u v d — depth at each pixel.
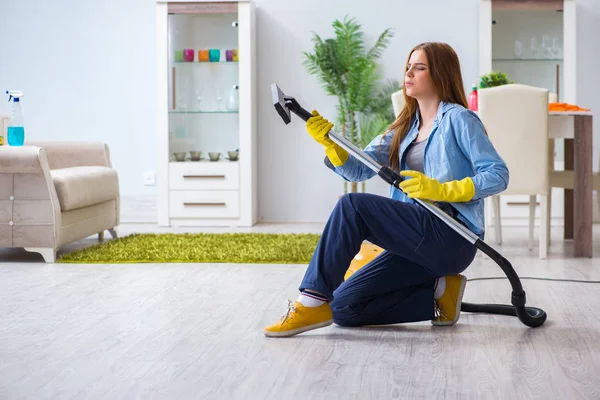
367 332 2.47
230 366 2.07
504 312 2.71
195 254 4.21
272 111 6.27
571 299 3.04
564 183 4.54
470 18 6.11
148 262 4.01
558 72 5.90
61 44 6.42
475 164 2.33
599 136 6.15
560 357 2.16
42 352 2.23
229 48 5.96
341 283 2.46
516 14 5.91
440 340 2.36
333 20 6.19
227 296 3.09
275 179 6.32
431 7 6.14
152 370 2.04
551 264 4.00
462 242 2.37
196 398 1.80
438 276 2.48
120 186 6.43
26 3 6.41
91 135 6.45
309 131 2.38
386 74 6.18
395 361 2.12
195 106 6.00
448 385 1.90
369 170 2.57
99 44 6.40
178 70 6.00
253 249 4.42
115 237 5.14
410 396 1.81
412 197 2.27
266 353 2.21
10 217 4.00
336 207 2.35
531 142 4.18
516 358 2.15
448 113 2.38
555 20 5.89
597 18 6.11
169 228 5.90
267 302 2.97
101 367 2.07
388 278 2.48
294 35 6.21
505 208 5.88
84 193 4.35
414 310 2.51
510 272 2.40
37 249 4.01
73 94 6.44
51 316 2.73
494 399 1.79
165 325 2.58
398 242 2.35
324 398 1.80
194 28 5.97
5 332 2.49
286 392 1.84
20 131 4.27
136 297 3.07
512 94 4.16
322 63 6.04
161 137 6.00
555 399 1.80
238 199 5.99
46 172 3.97
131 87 6.41
